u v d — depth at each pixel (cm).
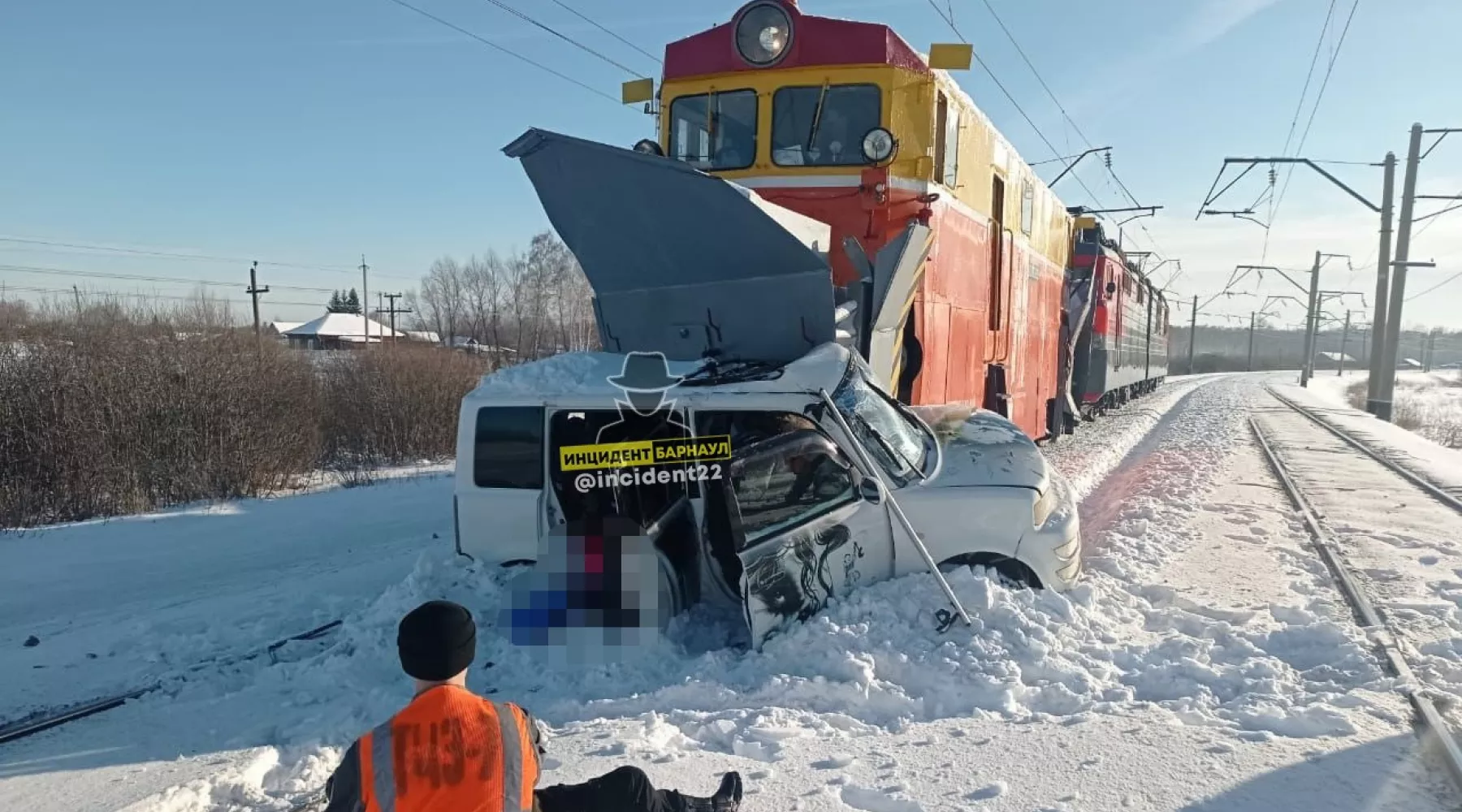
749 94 870
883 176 813
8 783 424
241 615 704
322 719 477
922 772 408
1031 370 1414
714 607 615
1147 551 854
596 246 721
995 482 597
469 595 590
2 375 1278
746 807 381
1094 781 396
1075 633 556
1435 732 430
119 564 915
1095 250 2031
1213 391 4594
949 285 944
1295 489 1281
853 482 567
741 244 658
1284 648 571
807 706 487
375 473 1742
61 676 574
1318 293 5775
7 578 859
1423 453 1883
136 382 1396
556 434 605
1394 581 755
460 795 241
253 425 1523
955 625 540
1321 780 394
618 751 434
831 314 653
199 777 418
